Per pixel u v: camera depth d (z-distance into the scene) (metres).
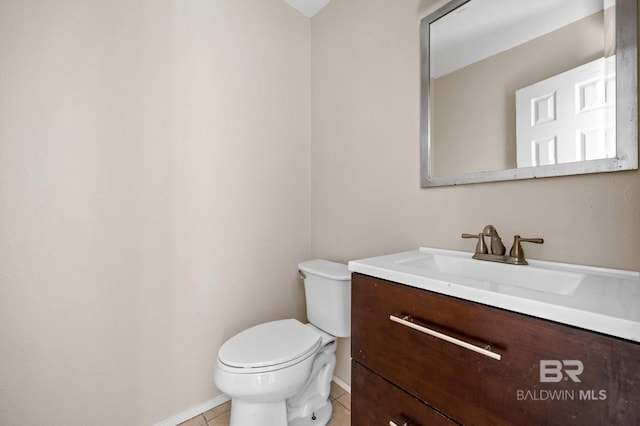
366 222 1.42
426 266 0.97
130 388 1.16
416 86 1.19
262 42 1.57
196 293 1.34
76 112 1.04
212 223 1.38
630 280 0.66
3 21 0.91
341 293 1.28
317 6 1.70
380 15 1.34
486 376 0.57
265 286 1.58
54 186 1.00
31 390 0.97
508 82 0.93
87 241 1.06
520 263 0.83
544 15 0.85
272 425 1.10
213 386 1.39
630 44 0.69
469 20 1.02
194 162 1.33
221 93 1.41
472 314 0.59
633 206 0.71
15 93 0.93
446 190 1.09
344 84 1.54
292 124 1.71
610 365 0.43
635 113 0.69
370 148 1.39
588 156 0.76
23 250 0.95
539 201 0.86
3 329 0.92
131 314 1.16
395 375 0.75
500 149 0.94
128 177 1.15
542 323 0.50
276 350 1.12
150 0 1.20
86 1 1.06
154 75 1.21
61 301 1.01
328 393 1.34
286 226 1.68
